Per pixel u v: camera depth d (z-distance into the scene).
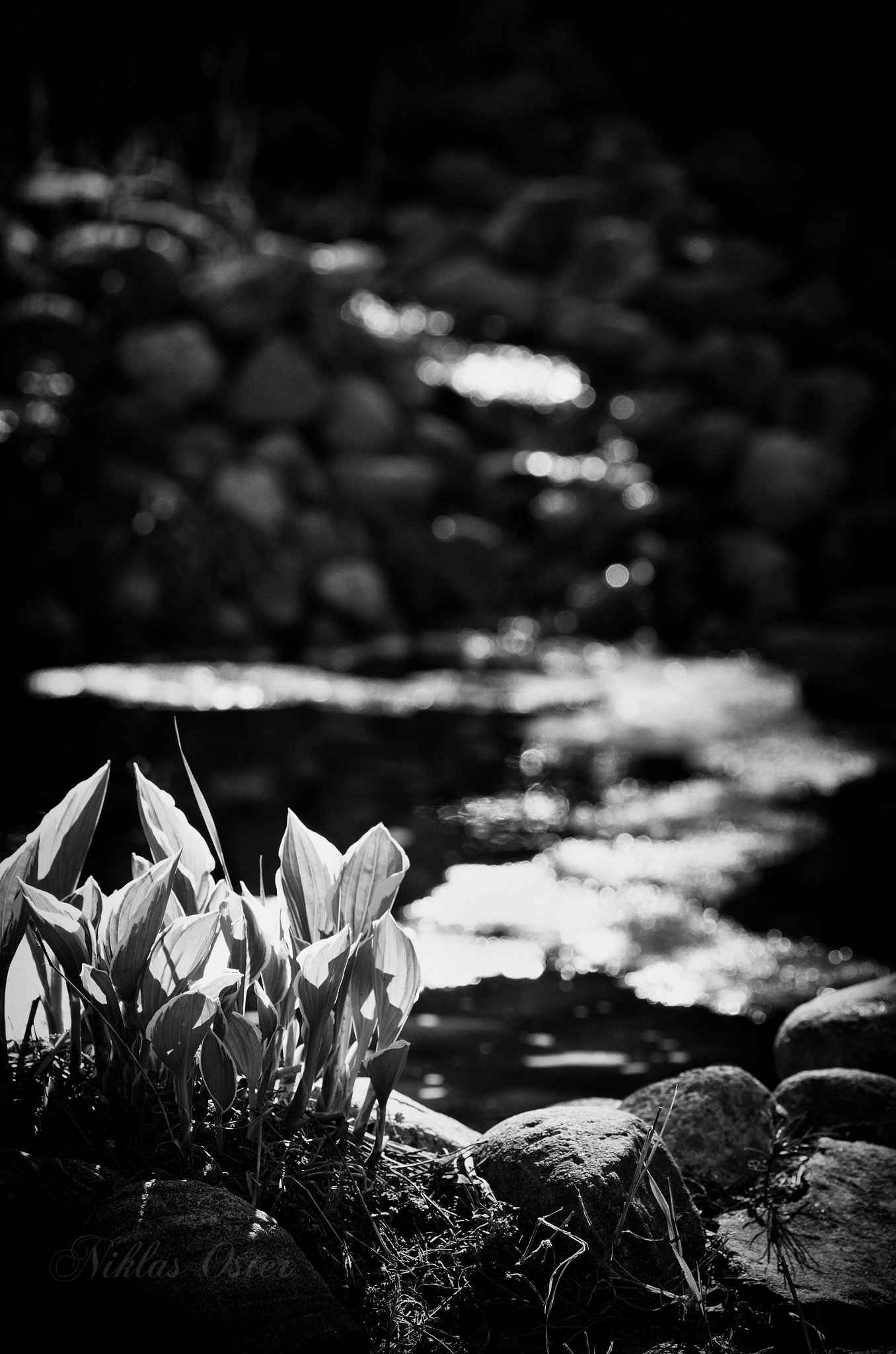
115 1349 1.52
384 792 5.51
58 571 8.56
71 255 10.88
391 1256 1.76
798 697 7.94
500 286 13.48
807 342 12.71
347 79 16.69
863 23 16.41
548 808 5.38
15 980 1.99
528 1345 1.68
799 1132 2.29
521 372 12.10
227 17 15.48
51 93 14.42
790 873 4.58
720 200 15.70
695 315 13.06
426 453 10.82
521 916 4.09
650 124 17.36
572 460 11.34
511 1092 2.86
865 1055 2.56
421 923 4.03
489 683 8.19
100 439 9.40
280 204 15.29
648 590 10.06
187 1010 1.67
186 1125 1.75
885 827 5.17
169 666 7.97
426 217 14.90
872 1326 1.79
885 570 10.21
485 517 10.69
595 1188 1.81
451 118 16.53
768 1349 1.73
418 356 11.55
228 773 5.61
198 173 15.45
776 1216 2.00
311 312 10.97
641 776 5.96
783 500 10.70
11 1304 1.55
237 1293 1.56
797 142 17.06
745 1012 3.38
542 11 17.53
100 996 1.81
